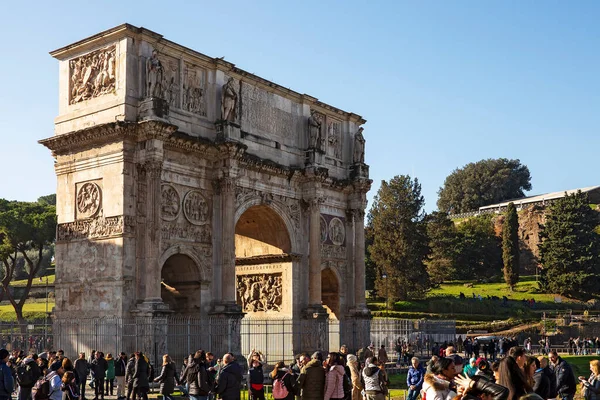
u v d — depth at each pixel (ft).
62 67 175.11
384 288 358.02
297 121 211.41
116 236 157.07
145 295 155.84
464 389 38.32
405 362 206.39
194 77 179.22
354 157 231.91
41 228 311.27
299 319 203.10
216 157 178.09
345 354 109.40
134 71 163.02
